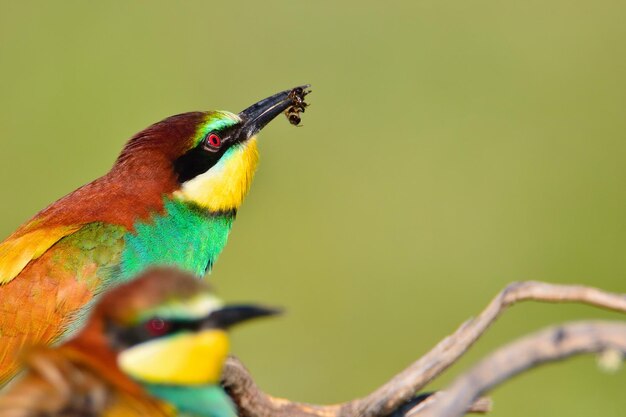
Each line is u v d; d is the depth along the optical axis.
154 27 17.69
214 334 6.50
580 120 16.69
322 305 14.91
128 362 6.31
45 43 17.28
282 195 16.03
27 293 9.75
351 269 15.25
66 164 15.76
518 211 15.70
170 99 16.72
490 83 17.34
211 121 10.55
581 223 15.43
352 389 13.85
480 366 5.55
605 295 6.64
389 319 14.59
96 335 6.34
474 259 15.16
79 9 17.78
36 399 5.78
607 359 5.52
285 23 17.98
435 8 18.58
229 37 17.66
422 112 16.97
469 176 16.19
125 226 9.95
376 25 18.06
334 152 16.39
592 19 18.27
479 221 15.61
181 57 17.34
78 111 16.38
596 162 16.19
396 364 14.17
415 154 16.41
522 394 12.91
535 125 16.80
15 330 9.70
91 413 5.93
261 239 15.57
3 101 16.52
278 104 11.07
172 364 6.40
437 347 7.26
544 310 13.79
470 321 7.19
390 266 15.28
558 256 15.09
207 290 6.57
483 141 16.53
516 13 18.50
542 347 5.55
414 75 17.45
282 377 13.88
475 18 18.09
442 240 15.48
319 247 15.53
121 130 16.27
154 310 6.39
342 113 16.88
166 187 10.22
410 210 15.81
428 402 7.35
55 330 9.76
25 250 9.86
